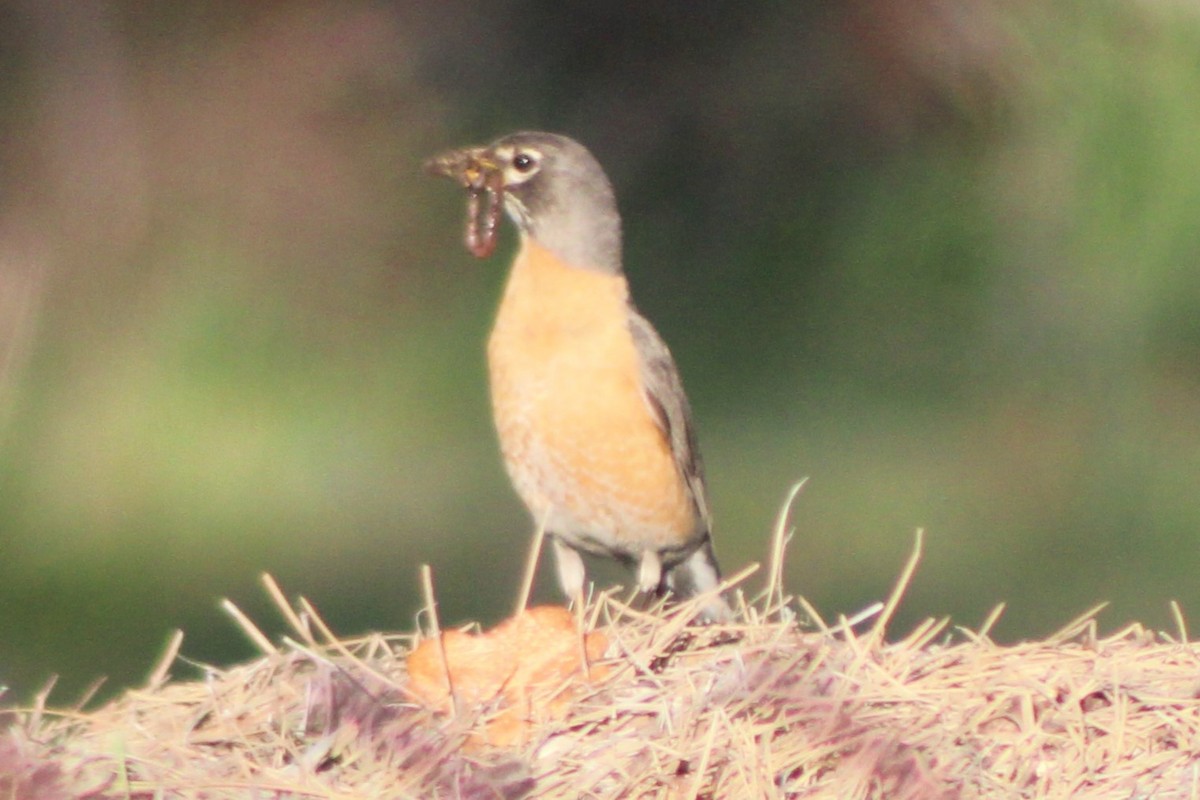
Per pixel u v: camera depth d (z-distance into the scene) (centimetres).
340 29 1012
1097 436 1409
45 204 998
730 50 1064
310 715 649
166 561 1264
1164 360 1325
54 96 988
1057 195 1039
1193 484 1416
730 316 1121
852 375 1355
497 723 651
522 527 1441
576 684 666
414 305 1139
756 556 1452
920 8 1032
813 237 1082
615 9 1047
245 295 1063
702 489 965
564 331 909
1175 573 1384
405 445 1241
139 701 689
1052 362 1319
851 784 617
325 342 1120
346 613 1296
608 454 913
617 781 625
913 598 1384
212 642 1238
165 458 1189
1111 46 1030
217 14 1005
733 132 1073
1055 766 635
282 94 1010
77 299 1030
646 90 1064
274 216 1034
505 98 1046
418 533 1388
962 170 1055
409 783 621
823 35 1047
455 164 943
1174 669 691
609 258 925
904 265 1077
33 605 1217
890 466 1466
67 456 1172
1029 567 1412
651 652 691
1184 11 1031
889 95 1047
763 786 614
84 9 986
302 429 1178
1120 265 1054
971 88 1034
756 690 642
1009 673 682
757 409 1374
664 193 1091
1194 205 1027
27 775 608
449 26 1023
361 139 1031
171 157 1006
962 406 1381
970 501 1459
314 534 1331
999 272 1069
